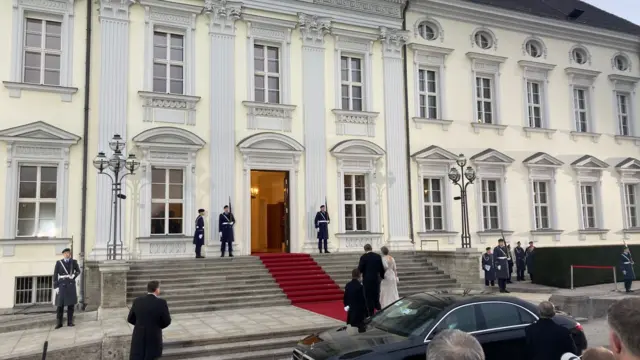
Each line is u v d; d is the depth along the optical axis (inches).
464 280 747.4
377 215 862.5
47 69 695.1
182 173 752.3
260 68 823.7
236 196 773.9
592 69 1085.1
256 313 567.5
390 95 895.7
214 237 752.3
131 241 703.7
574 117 1055.0
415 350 284.2
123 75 721.6
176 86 765.3
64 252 518.9
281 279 681.0
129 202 706.8
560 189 1018.1
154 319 328.8
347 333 320.5
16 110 663.8
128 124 720.3
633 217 1103.0
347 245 834.2
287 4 831.7
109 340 388.2
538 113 1034.1
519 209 973.2
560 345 247.8
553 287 799.1
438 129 927.0
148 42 741.3
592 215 1058.1
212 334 450.6
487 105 989.8
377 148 867.4
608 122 1094.4
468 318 303.9
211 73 775.1
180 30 768.9
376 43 900.6
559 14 1107.9
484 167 952.9
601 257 846.5
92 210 687.1
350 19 876.6
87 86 701.3
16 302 639.8
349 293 407.8
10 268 637.9
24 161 661.9
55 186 680.4
